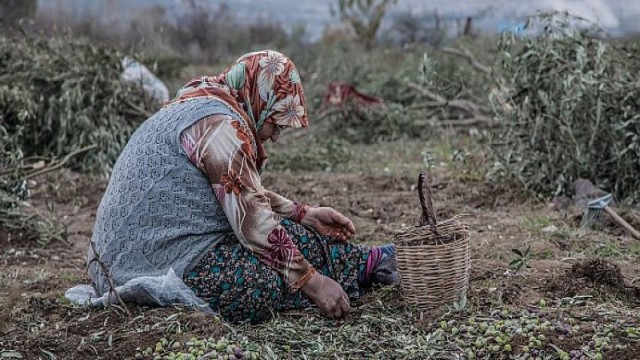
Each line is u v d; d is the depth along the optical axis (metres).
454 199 7.50
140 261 4.14
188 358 3.70
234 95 4.21
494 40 12.97
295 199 7.83
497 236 6.11
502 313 4.07
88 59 9.69
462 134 10.64
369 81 13.30
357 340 3.95
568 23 7.77
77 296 4.54
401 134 11.11
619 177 7.30
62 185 8.50
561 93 7.46
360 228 6.69
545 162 7.47
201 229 4.12
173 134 4.11
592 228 6.23
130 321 4.04
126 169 4.19
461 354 3.77
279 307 4.23
